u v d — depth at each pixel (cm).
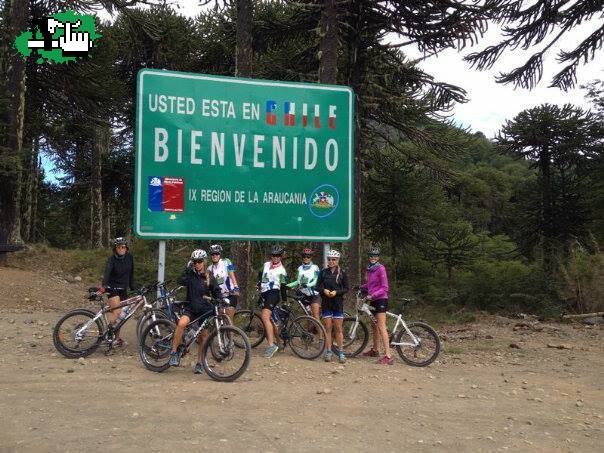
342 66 1402
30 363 662
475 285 1688
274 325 781
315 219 944
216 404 515
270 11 1481
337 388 599
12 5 1576
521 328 1221
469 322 1398
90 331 729
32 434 414
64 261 1695
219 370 643
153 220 858
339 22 1211
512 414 524
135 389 559
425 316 1516
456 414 519
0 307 1148
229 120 905
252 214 912
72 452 379
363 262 1712
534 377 707
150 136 865
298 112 943
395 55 1404
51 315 1084
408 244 1758
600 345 1005
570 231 1797
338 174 958
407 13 1193
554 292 1537
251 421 466
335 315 757
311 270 796
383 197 1590
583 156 1856
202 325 641
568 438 458
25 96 1762
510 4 1041
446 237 1856
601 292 1464
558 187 1791
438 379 673
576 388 650
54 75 1688
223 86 905
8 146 1552
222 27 1620
